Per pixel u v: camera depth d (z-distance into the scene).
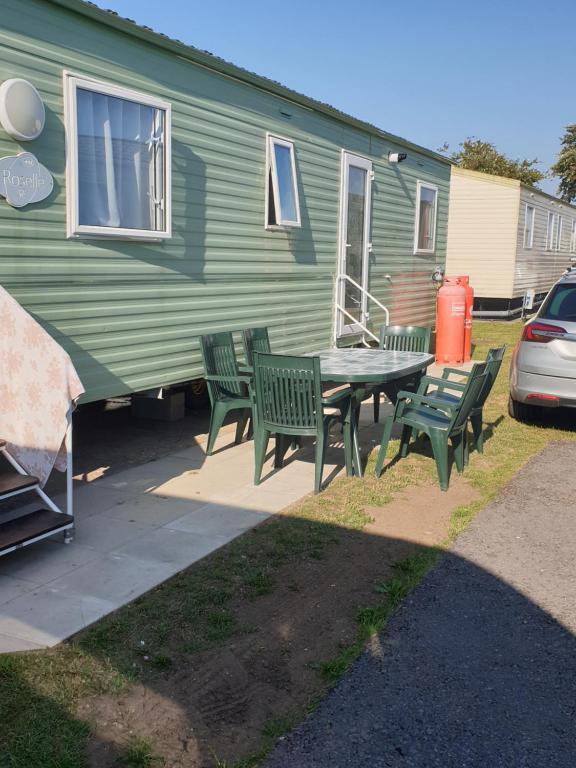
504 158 40.09
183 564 3.82
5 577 3.64
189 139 6.15
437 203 12.25
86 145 5.10
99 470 5.54
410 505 4.84
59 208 4.92
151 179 5.69
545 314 6.79
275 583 3.63
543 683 2.84
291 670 2.88
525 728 2.57
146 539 4.16
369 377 5.15
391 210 10.51
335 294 8.97
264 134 7.21
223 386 6.27
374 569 3.82
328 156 8.55
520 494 5.11
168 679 2.80
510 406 7.43
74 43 4.95
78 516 4.53
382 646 3.08
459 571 3.82
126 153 5.44
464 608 3.42
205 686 2.76
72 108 4.89
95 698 2.67
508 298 18.38
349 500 4.89
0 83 4.45
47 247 4.86
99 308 5.35
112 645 3.02
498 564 3.92
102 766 2.33
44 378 3.94
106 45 5.21
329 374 5.21
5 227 4.56
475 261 18.52
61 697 2.66
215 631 3.15
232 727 2.54
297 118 7.80
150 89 5.66
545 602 3.50
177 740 2.46
